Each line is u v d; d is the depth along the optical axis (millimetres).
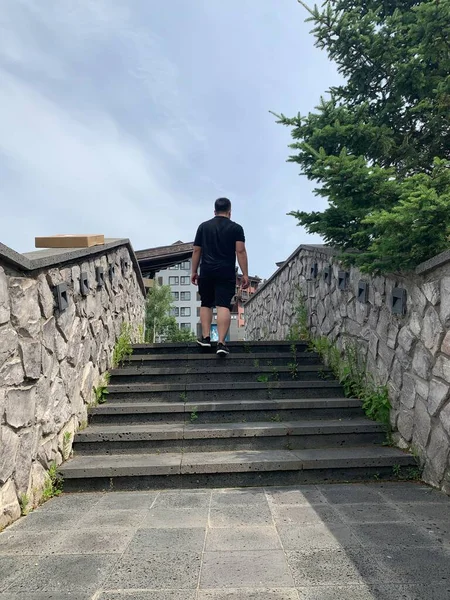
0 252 2332
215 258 5199
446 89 3666
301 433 3619
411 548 2066
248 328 13414
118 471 3078
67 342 3502
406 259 3219
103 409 3996
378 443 3688
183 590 1723
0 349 2385
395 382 3641
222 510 2609
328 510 2584
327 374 5000
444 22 3361
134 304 7355
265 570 1871
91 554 2051
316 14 3867
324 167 3422
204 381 4848
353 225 3945
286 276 8008
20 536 2266
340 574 1830
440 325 2947
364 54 4059
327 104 4031
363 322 4352
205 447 3562
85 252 3863
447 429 2863
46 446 2973
